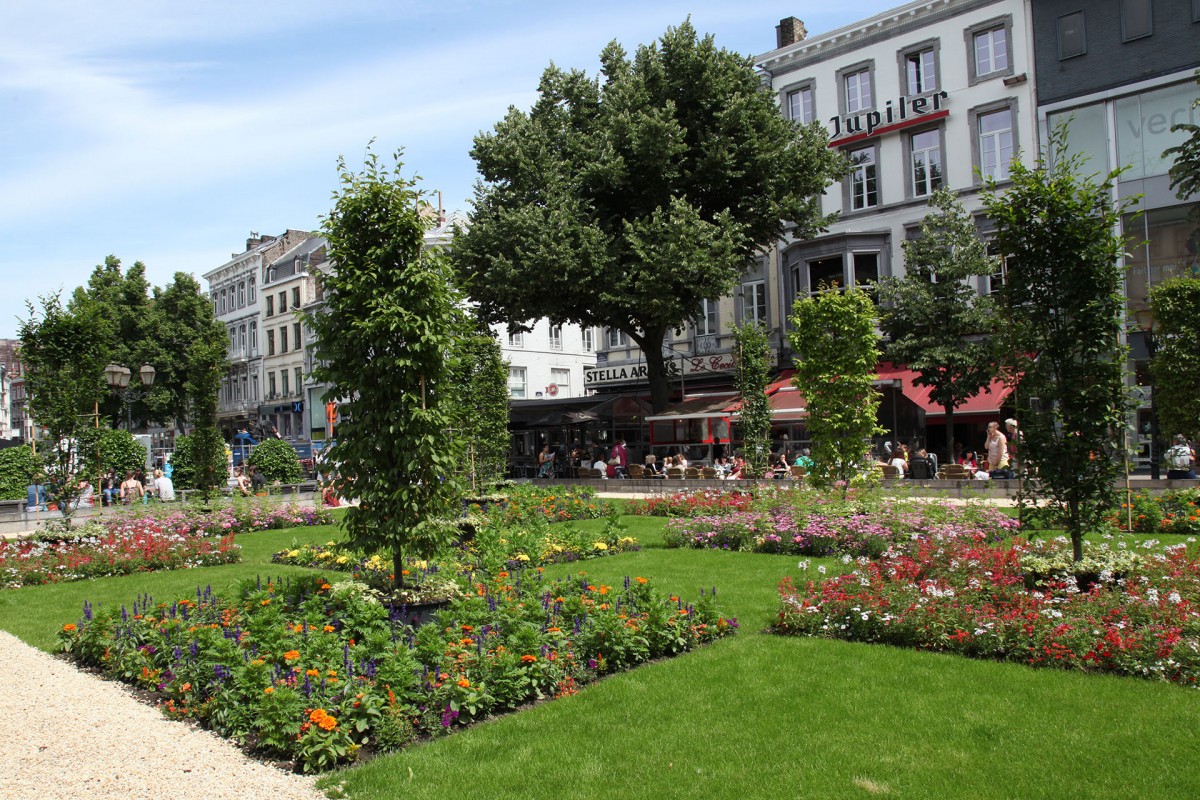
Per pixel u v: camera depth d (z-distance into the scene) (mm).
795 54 32812
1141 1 25047
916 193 30094
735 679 6535
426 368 8086
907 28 30031
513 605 7438
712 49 27375
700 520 14445
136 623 7695
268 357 62094
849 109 31797
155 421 53062
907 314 24781
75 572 13023
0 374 91188
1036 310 8430
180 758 5312
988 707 5727
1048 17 26828
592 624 7164
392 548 8195
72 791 4824
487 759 5164
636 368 38469
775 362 32188
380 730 5391
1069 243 8180
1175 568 8023
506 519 15516
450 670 6094
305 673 5672
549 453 31141
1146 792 4438
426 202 8344
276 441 31172
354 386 7996
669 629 7461
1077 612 7039
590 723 5715
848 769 4871
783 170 27297
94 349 17125
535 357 50125
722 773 4875
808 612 7945
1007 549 9586
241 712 5676
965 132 28781
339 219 8148
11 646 8586
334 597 7797
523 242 25938
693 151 27766
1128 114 25328
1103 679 6191
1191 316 15570
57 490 16422
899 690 6148
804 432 28266
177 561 13953
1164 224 24641
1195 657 6113
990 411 24812
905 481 19641
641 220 27234
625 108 26938
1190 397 15531
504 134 27938
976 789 4559
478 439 19062
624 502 20625
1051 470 8336
